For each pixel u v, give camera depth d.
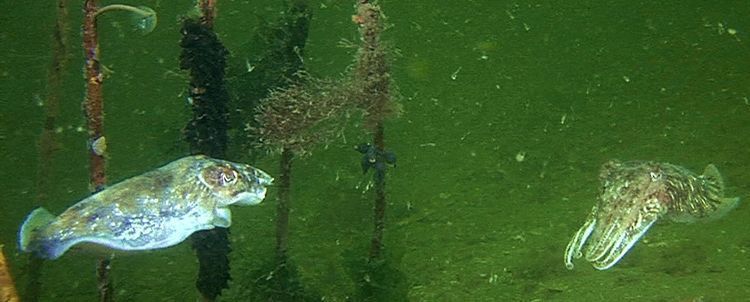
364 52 6.02
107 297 5.13
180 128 7.79
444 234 9.51
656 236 8.34
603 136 13.80
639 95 17.58
